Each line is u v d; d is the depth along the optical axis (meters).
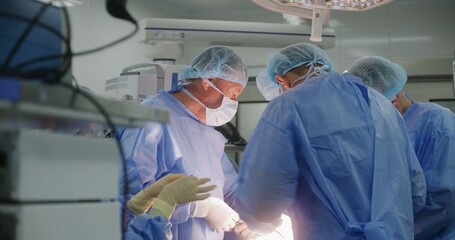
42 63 0.80
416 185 1.67
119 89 2.69
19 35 0.79
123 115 0.78
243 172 1.55
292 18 2.79
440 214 2.03
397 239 1.44
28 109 0.64
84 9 3.77
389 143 1.53
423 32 4.44
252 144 1.54
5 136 0.72
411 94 4.16
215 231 1.84
